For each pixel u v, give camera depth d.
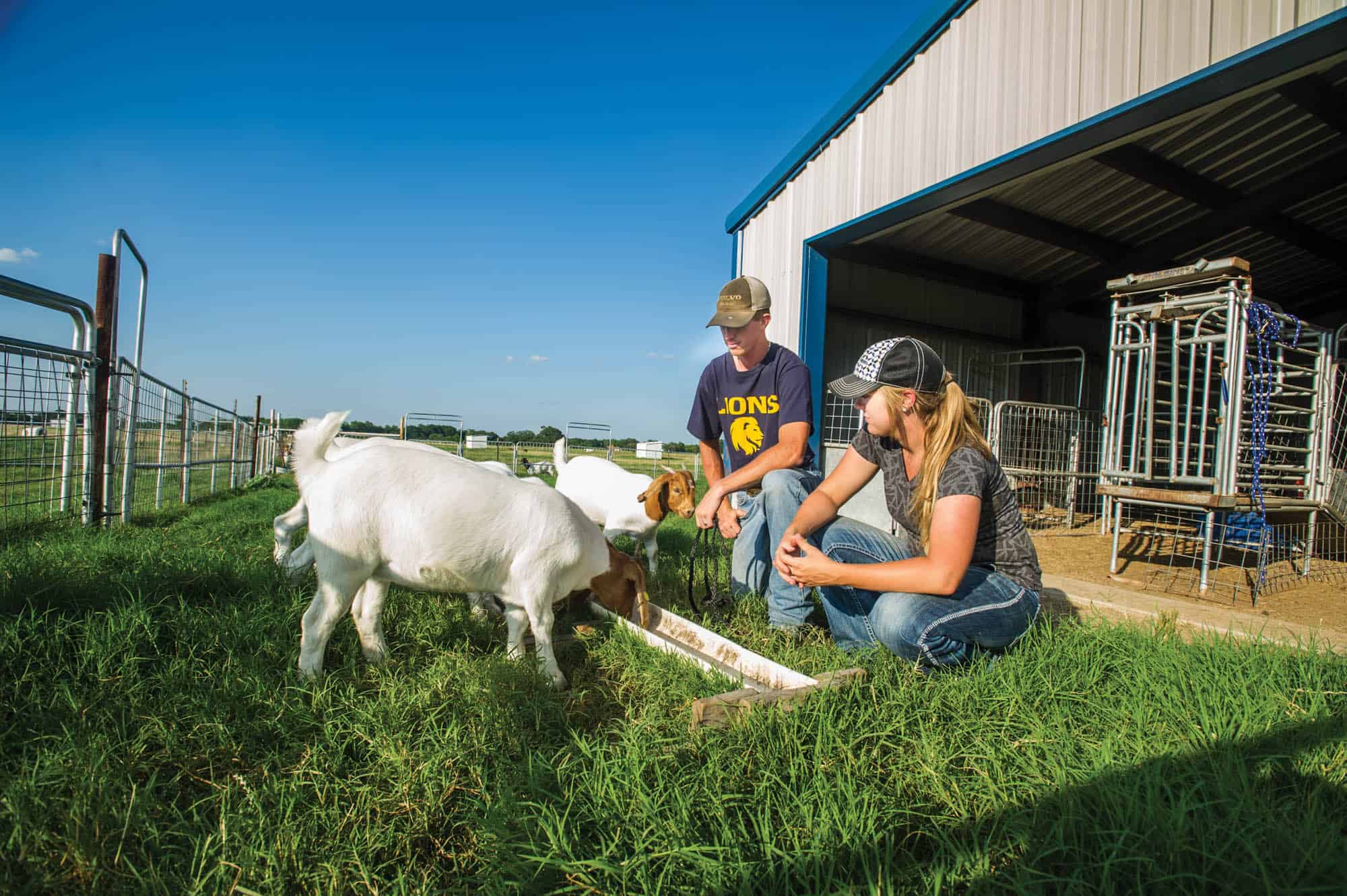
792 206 9.23
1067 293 12.58
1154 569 5.74
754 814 1.94
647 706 2.70
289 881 1.74
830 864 1.67
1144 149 8.23
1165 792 1.99
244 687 2.58
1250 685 2.66
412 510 2.94
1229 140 8.03
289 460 2.97
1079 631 3.33
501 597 3.32
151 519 7.32
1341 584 5.27
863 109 8.06
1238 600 4.62
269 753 2.25
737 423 4.64
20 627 2.80
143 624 2.91
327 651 3.13
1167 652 3.03
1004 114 6.40
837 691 2.59
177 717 2.38
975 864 1.72
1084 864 1.68
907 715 2.50
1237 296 4.84
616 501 5.79
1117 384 5.89
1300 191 8.67
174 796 2.08
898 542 3.61
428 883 1.77
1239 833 1.71
